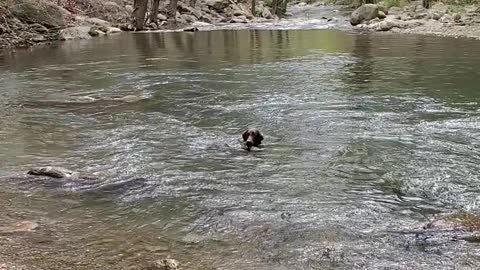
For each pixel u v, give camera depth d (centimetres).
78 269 282
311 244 312
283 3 3469
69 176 433
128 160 479
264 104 701
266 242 316
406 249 303
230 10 3016
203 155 491
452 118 607
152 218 354
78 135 568
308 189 404
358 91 775
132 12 2275
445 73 912
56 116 657
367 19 2230
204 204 376
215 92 792
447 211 359
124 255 300
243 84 855
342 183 415
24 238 322
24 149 520
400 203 375
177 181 423
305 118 621
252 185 414
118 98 761
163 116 648
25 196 394
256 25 2445
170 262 285
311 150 501
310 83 848
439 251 300
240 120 621
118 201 384
